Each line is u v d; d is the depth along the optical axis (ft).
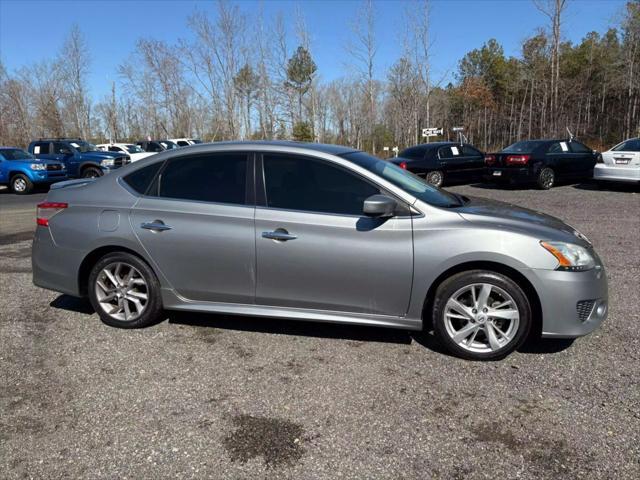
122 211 13.33
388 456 8.30
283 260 12.12
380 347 12.42
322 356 11.98
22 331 13.61
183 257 12.85
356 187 12.05
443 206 12.08
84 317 14.65
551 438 8.68
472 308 11.57
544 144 44.55
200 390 10.46
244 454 8.41
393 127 134.00
